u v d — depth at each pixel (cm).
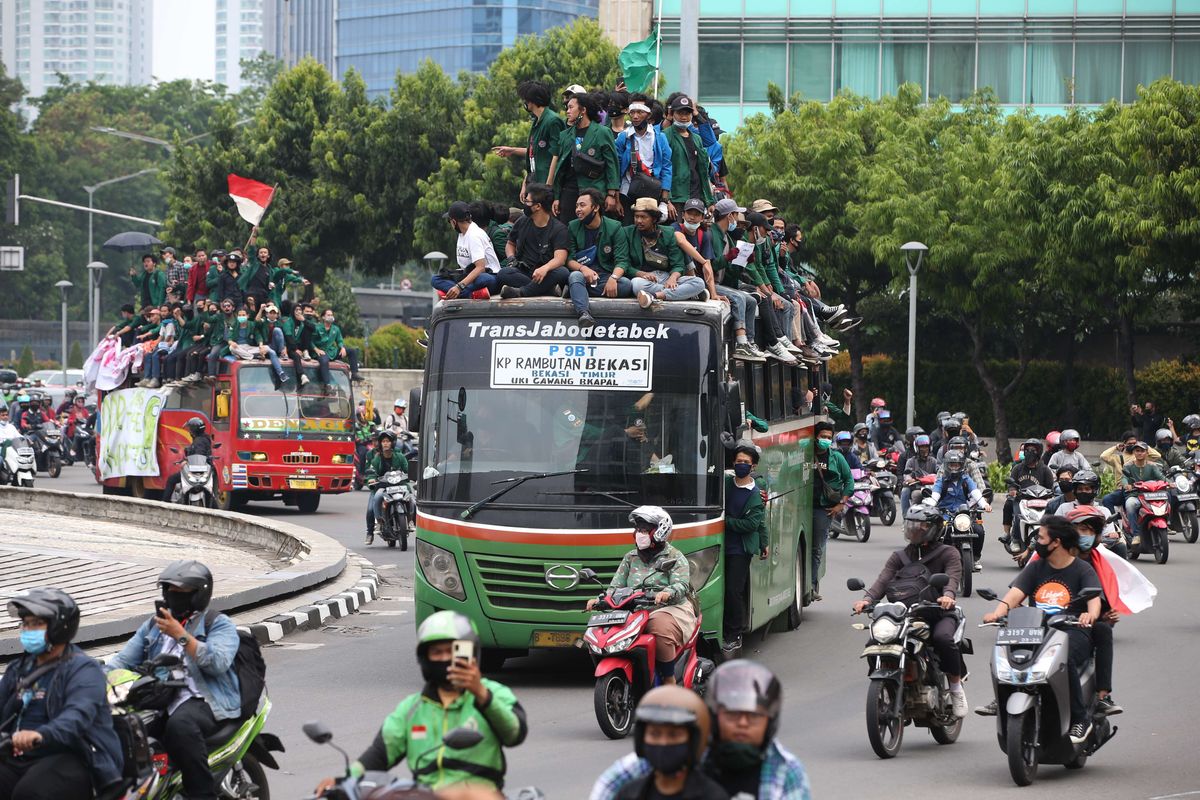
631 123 2714
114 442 6006
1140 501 4006
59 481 7269
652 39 3791
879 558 4078
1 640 2177
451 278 2433
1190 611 3078
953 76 9238
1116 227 6512
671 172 2748
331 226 9044
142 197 16962
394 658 2484
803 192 7575
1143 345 8188
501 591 2209
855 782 1641
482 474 2238
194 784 1252
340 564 3450
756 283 2711
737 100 9338
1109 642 1745
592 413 2233
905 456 5469
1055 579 1734
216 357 5269
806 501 3014
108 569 3259
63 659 1201
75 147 17375
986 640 2766
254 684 1312
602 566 2183
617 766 893
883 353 8662
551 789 1581
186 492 5031
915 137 7588
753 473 2431
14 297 15562
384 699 2114
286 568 3272
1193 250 6506
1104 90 9125
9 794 1170
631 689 1938
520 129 8162
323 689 2197
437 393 2292
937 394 8238
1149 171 6562
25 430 7556
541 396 2248
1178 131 6462
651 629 1917
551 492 2205
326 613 2922
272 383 5200
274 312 5206
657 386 2234
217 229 9212
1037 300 7406
